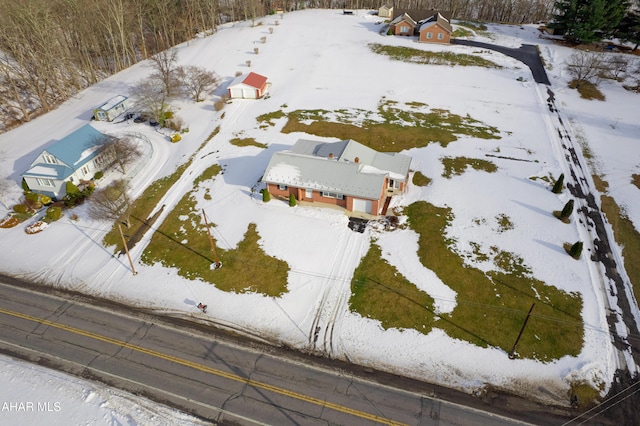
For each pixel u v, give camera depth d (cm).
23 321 3100
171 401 2566
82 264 3622
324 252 3647
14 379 2691
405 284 3350
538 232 3825
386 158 4353
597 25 7544
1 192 4412
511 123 5606
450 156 4900
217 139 5331
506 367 2764
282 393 2609
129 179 4675
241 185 4478
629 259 3591
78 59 7475
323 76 6994
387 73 7069
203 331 3022
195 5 9212
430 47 7925
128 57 8050
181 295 3309
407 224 3931
